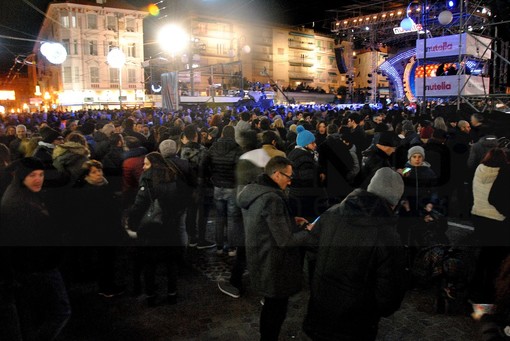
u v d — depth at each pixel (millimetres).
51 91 52625
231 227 5328
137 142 5473
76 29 45438
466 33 11195
